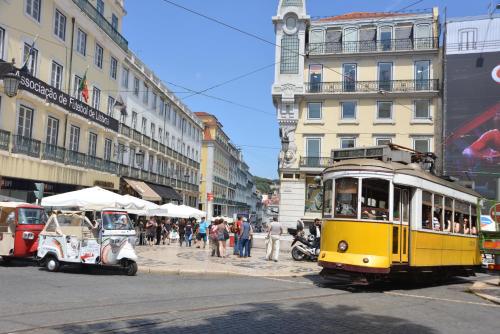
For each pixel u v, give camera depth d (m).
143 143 41.78
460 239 14.84
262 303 8.97
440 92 39.78
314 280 13.54
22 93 23.25
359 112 41.56
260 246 28.20
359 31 42.31
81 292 9.78
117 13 36.47
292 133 42.34
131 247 13.58
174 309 8.05
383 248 11.44
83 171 29.92
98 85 32.72
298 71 42.28
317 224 19.34
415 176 12.38
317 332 6.79
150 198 37.97
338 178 12.23
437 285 14.41
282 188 41.91
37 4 25.11
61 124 27.98
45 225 14.55
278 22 42.94
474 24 37.84
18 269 14.11
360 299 10.20
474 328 7.63
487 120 36.88
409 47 41.00
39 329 6.38
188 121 59.38
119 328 6.58
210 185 74.00
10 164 22.69
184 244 30.27
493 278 17.64
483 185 36.53
